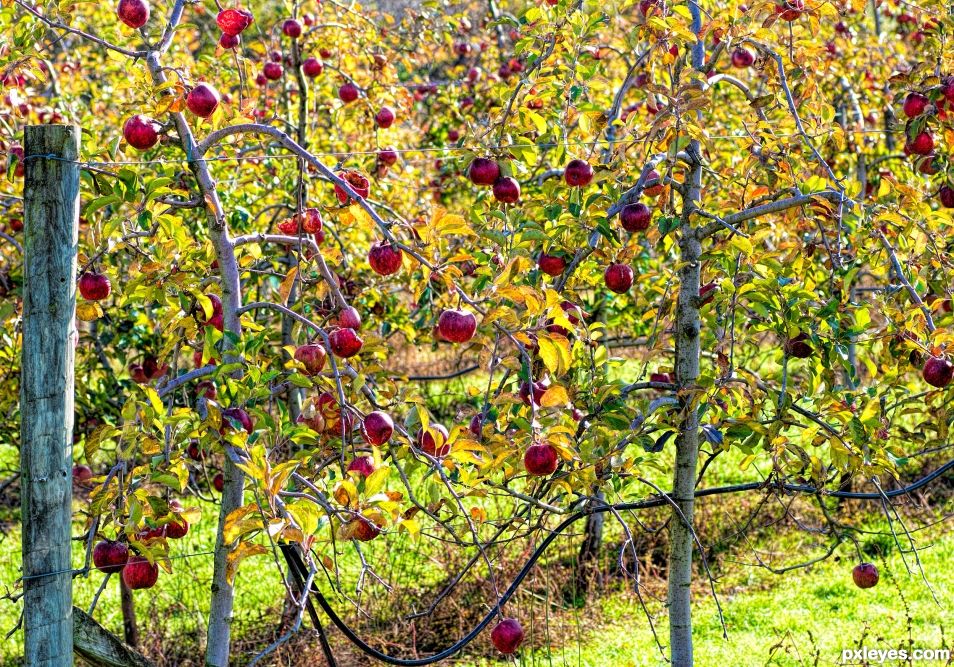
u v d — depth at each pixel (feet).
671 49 12.96
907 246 12.39
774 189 12.73
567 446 10.46
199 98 10.40
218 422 10.19
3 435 18.17
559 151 13.96
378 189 19.40
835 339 11.94
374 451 10.26
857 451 12.01
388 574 21.59
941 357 11.79
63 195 9.89
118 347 17.70
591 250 12.16
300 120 19.44
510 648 10.47
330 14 22.81
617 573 23.52
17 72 14.70
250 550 9.04
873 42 26.09
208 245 11.84
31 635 9.96
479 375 33.35
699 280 13.10
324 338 10.27
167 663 18.99
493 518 22.33
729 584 23.38
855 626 20.20
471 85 29.12
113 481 10.69
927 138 13.08
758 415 12.58
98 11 26.16
